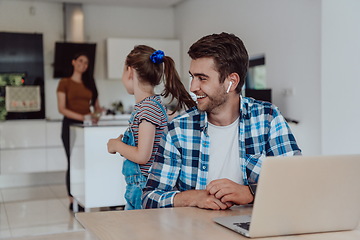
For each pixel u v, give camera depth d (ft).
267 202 4.04
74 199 16.35
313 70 15.05
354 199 4.39
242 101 6.08
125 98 25.58
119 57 24.38
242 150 5.99
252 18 18.62
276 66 17.10
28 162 22.26
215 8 21.71
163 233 4.20
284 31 16.52
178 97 8.17
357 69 13.78
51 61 24.20
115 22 25.61
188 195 5.49
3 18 23.47
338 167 4.23
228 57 5.54
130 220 4.71
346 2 13.92
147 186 5.95
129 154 7.92
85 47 23.38
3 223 15.08
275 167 4.00
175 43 25.50
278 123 6.05
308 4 15.16
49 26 24.16
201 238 4.05
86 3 24.68
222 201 5.26
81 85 18.69
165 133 6.03
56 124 22.65
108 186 14.15
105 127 14.11
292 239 4.17
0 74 22.16
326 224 4.37
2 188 22.47
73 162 15.75
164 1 24.71
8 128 21.91
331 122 14.43
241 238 4.09
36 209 17.33
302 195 4.16
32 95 22.74
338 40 14.15
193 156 6.02
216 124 6.10
